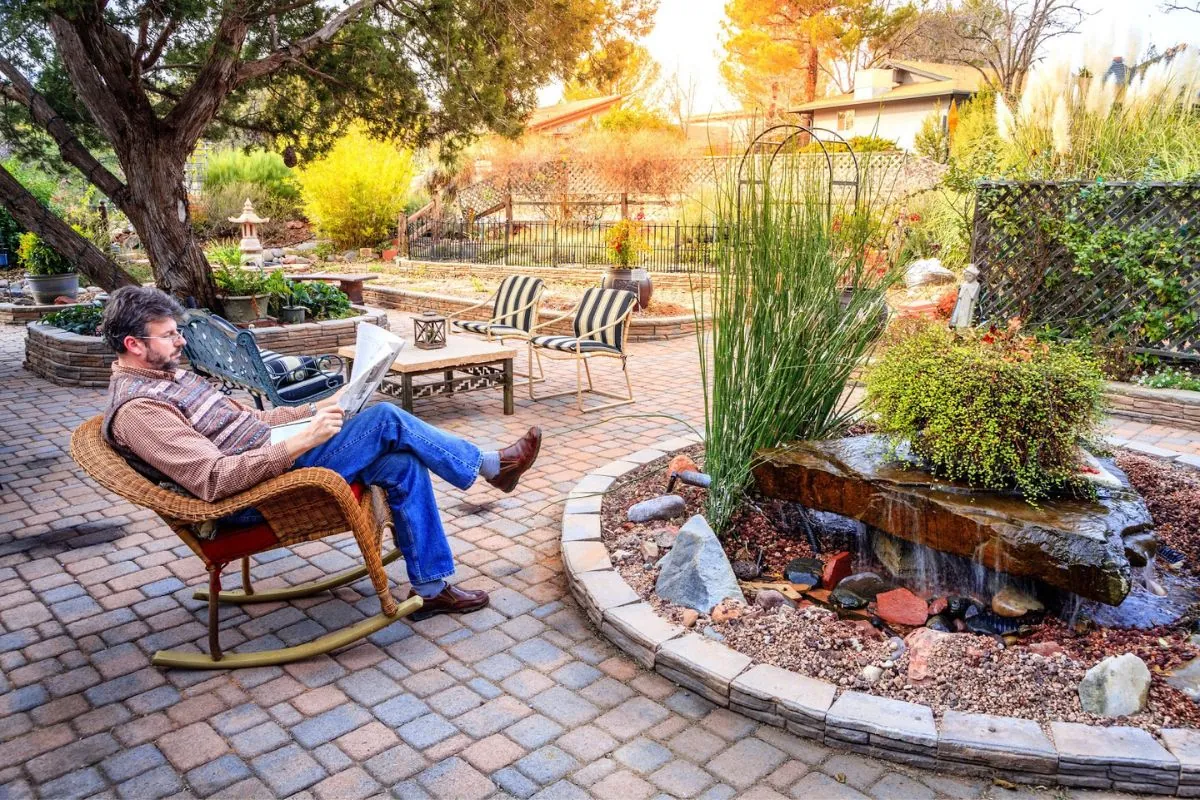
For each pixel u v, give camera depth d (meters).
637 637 3.03
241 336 5.00
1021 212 7.51
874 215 3.92
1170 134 8.45
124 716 2.70
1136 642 3.04
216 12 7.05
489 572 3.77
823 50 27.28
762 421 3.81
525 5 9.48
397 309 12.90
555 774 2.45
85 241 8.01
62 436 5.77
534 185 19.23
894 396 3.59
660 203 16.58
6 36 6.88
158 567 3.78
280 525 2.93
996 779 2.41
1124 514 3.24
